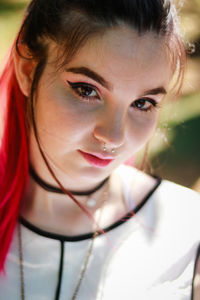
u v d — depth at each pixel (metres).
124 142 1.08
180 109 3.30
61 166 1.12
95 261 1.25
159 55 0.98
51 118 1.06
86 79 0.99
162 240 1.29
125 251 1.27
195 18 3.89
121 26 0.95
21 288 1.22
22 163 1.24
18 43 1.13
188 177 2.84
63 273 1.23
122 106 1.01
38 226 1.26
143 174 1.40
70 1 1.00
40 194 1.25
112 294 1.22
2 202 1.23
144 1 0.95
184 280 1.26
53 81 1.03
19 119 1.23
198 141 3.08
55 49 1.02
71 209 1.27
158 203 1.34
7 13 4.39
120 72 0.96
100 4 0.95
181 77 1.30
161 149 2.97
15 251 1.25
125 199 1.32
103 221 1.28
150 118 1.08
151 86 1.00
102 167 1.09
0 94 1.28
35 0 1.12
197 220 1.33
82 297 1.21
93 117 1.02
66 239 1.25
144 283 1.24
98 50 0.96
